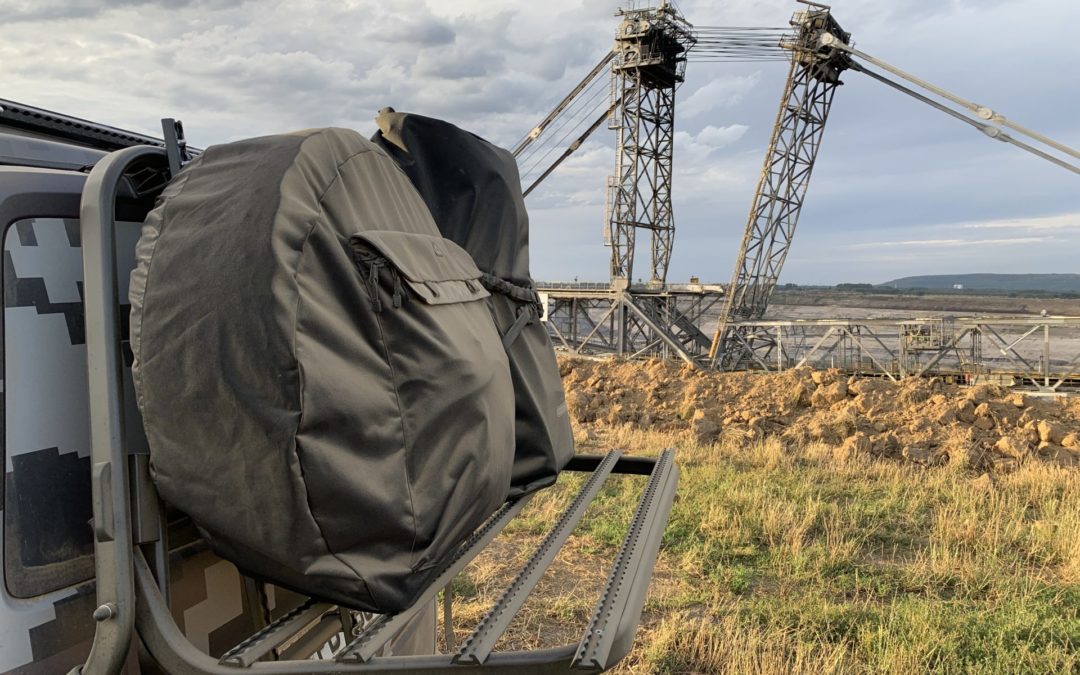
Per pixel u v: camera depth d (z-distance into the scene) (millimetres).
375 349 1463
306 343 1307
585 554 6383
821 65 49094
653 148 55344
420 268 1645
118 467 1352
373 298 1458
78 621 1501
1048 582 5852
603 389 17016
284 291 1305
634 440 12586
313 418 1288
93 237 1418
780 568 6074
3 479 1432
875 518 7520
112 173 1483
